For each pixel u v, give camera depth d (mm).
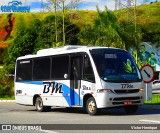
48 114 20484
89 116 18438
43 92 22500
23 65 24516
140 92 18969
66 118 17641
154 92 41812
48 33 66938
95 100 18656
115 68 18891
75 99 19938
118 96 18391
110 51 19297
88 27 37812
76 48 21125
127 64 19234
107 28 36594
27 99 23953
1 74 42344
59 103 21172
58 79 21234
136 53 36625
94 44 36906
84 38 37656
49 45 43719
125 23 36594
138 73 19266
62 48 21578
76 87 19875
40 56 23000
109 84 18344
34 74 23406
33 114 20609
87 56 19281
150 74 22016
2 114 20703
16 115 19906
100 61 18875
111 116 18125
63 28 36469
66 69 20641
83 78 19359
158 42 57344
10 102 34719
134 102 18766
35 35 82812
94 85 18672
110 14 36938
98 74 18562
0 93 41188
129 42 36406
